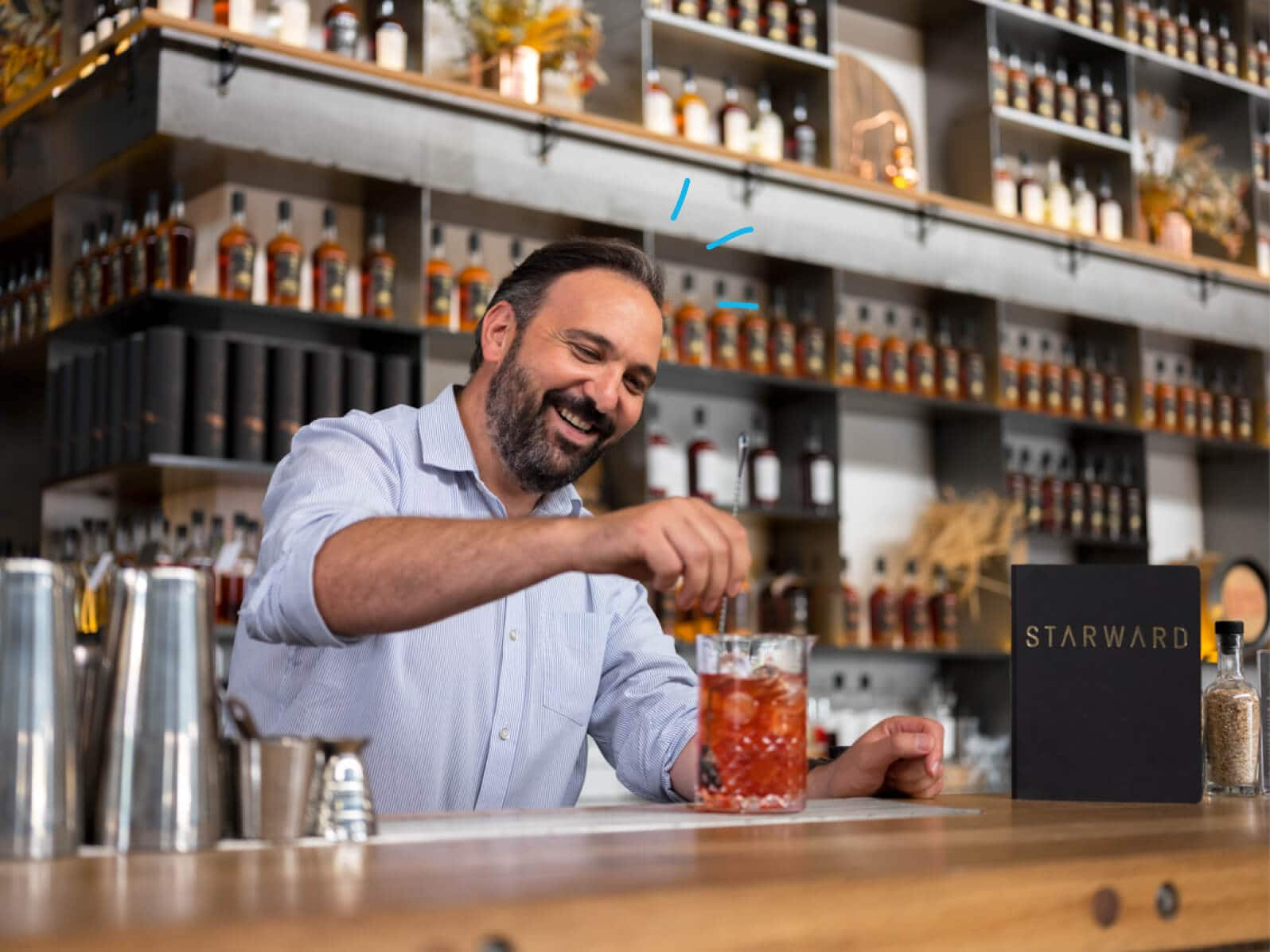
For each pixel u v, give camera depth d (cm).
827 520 372
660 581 101
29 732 77
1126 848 84
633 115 357
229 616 296
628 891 62
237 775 86
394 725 156
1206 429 473
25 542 330
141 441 281
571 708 166
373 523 113
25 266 339
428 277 317
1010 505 400
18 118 327
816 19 390
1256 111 511
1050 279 431
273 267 306
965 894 70
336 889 63
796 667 111
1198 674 132
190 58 288
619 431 169
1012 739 134
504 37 336
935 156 435
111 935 51
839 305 382
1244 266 489
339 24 313
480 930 57
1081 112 455
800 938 65
